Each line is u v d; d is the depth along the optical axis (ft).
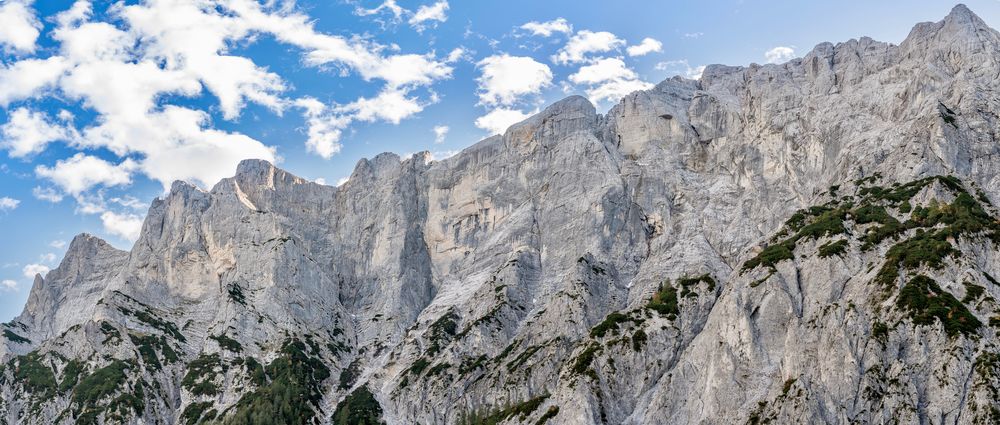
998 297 580.71
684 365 643.86
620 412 643.86
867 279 622.54
